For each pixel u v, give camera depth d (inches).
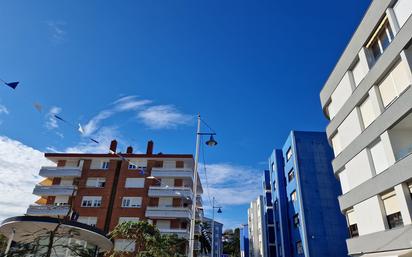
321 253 1103.0
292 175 1360.7
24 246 496.1
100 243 819.4
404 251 452.4
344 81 676.1
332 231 1140.5
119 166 1583.4
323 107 792.3
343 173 681.6
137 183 1507.1
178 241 1182.9
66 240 748.0
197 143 649.0
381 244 503.2
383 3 526.6
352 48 634.8
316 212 1174.3
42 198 1572.3
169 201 1454.2
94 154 1588.3
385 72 518.6
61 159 1616.6
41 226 680.4
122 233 1001.5
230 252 3553.2
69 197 1497.3
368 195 551.8
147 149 1632.6
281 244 1422.2
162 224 1393.9
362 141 579.8
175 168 1514.5
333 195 1208.8
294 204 1310.3
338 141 719.1
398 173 467.5
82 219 1443.2
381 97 538.6
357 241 581.3
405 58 462.6
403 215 454.9
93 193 1499.8
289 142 1395.2
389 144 498.3
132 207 1446.9
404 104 458.6
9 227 709.9
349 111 639.1
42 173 1541.6
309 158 1283.2
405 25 463.2
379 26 550.0
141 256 923.4
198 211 1633.9
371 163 558.3
